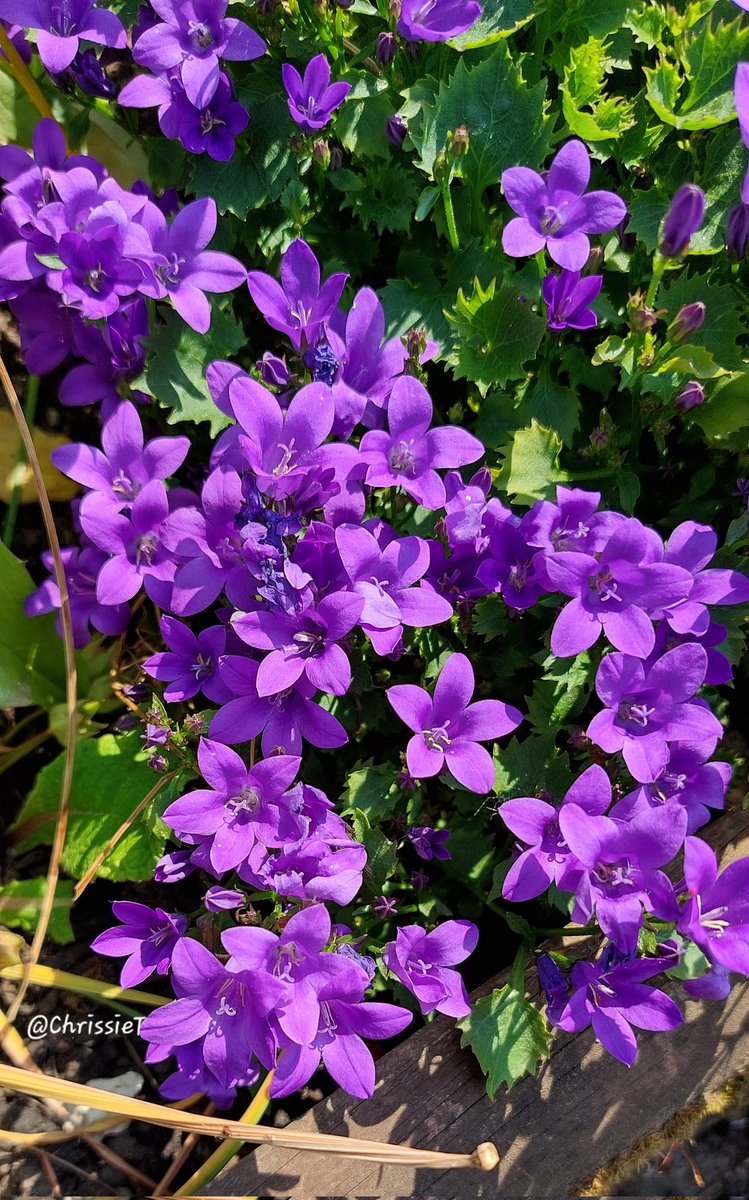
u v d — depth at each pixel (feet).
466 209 2.04
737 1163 1.95
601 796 1.72
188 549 1.77
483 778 1.75
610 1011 1.72
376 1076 1.87
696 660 1.74
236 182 2.01
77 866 2.00
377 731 2.01
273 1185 1.85
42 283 1.94
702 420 1.93
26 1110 1.99
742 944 1.68
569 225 1.82
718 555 1.90
